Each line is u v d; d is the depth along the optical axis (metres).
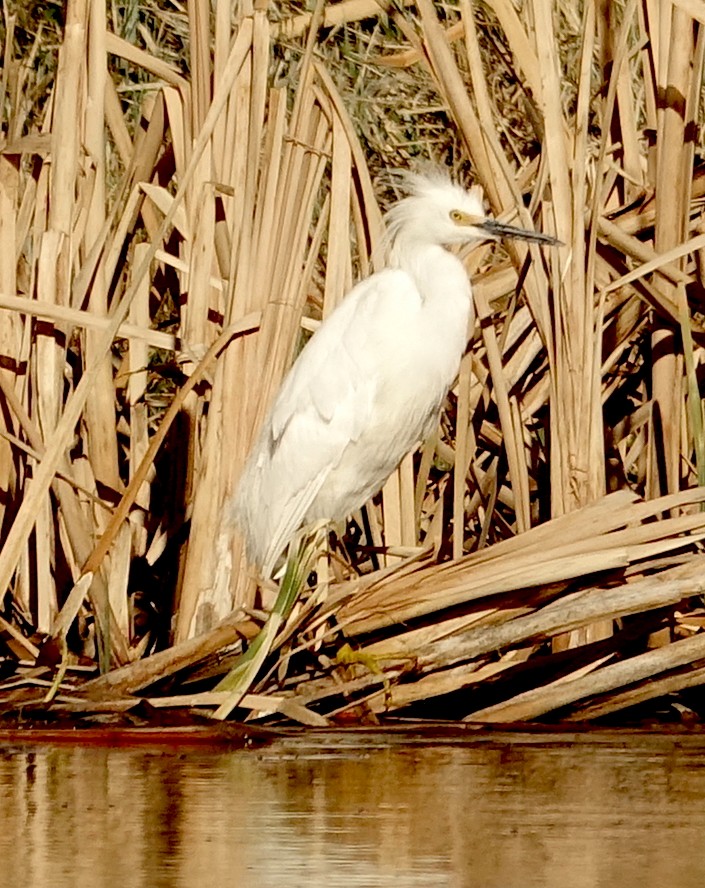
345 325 11.55
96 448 11.50
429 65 11.76
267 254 11.15
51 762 9.20
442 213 11.48
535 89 11.47
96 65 11.48
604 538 10.21
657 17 11.49
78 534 11.07
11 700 10.34
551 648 10.77
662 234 11.11
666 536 10.37
